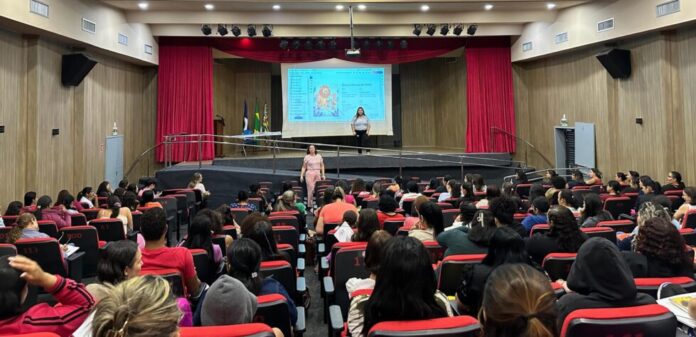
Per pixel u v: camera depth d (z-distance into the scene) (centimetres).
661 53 939
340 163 1277
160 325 114
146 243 317
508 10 1190
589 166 1142
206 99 1301
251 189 848
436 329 169
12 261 181
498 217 384
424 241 386
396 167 1298
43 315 185
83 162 997
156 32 1238
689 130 912
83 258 505
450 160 1318
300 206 699
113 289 125
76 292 193
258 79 1655
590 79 1142
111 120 1130
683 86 921
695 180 904
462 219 436
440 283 302
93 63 955
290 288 315
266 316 229
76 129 989
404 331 168
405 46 1336
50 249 425
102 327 113
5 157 805
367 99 1502
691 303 200
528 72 1369
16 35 831
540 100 1329
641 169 1009
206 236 380
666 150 937
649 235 266
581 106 1177
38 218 562
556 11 1177
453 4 1123
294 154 1498
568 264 297
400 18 1216
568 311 202
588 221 468
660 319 173
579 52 1174
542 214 483
